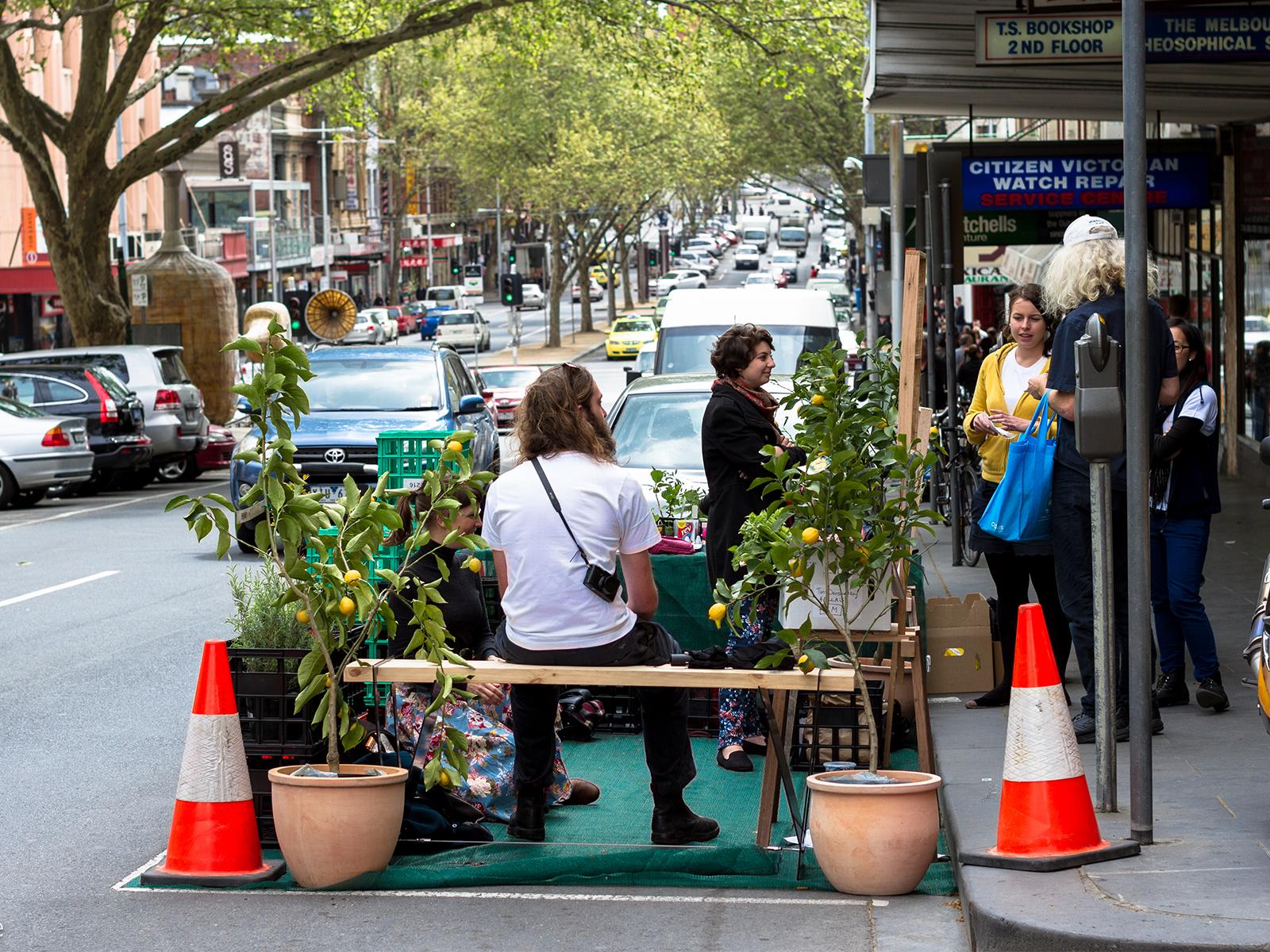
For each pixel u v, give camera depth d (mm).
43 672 11438
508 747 7188
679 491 9852
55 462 24891
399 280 105250
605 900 6266
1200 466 8102
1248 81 14578
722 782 7906
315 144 94875
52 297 55125
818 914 6039
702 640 8969
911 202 28609
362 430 18062
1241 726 7781
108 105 33781
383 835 6410
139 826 7559
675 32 36344
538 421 6594
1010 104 15469
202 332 40688
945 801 6891
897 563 7242
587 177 75688
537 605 6488
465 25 34688
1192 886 5363
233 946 5789
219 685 6578
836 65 35656
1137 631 5871
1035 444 7352
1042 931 5027
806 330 19375
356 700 7145
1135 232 5953
